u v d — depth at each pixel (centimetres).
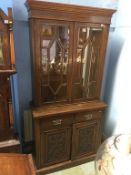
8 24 129
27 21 177
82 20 162
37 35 152
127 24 191
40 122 170
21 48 183
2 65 136
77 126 189
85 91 192
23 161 102
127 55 194
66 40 165
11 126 155
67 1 186
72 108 182
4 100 145
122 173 103
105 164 112
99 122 202
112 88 225
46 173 192
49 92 177
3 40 132
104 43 179
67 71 176
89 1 196
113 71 221
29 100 204
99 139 210
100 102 200
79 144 199
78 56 176
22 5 171
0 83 139
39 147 180
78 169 200
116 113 220
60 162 198
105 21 171
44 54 163
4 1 155
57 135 183
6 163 99
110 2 203
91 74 189
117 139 129
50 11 148
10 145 152
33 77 167
